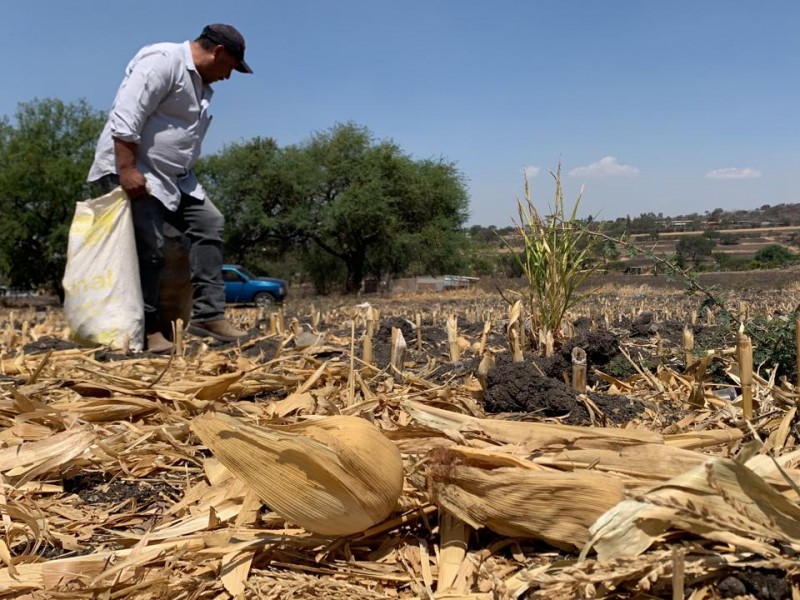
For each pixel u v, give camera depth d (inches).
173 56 219.8
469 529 77.4
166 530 83.0
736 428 106.8
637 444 81.4
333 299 1168.8
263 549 76.8
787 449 97.4
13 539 85.3
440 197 1641.2
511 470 72.9
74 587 73.0
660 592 62.8
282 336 239.5
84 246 224.4
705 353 145.9
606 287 721.6
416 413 93.6
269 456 71.2
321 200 1665.8
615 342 162.9
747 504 63.2
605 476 71.7
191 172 242.8
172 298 251.0
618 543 64.1
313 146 1663.4
